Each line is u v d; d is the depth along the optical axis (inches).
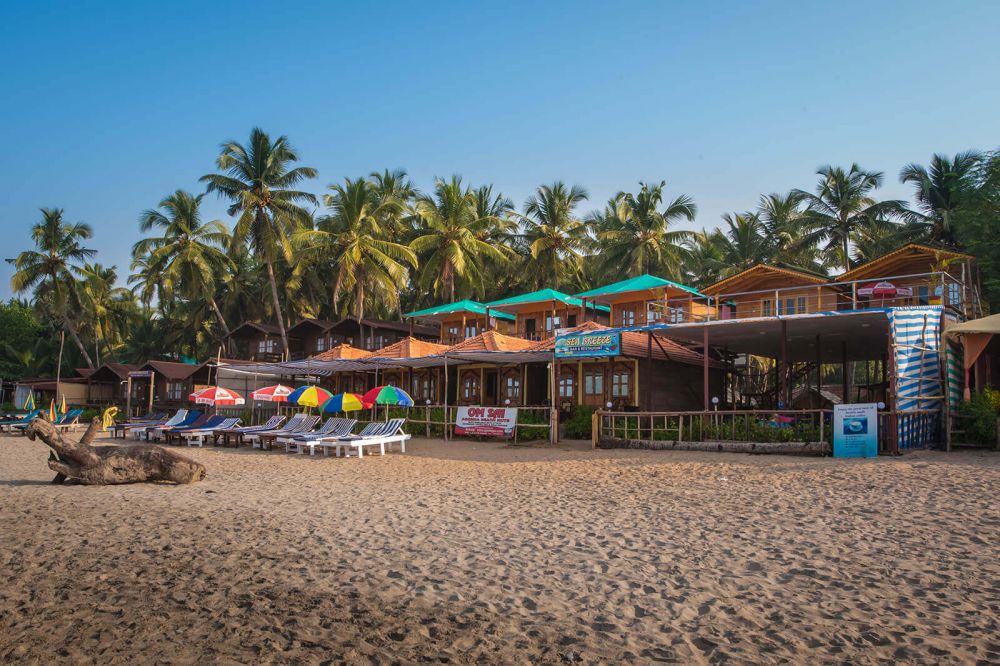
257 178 1656.0
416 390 1438.2
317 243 1711.4
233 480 616.7
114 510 455.5
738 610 245.1
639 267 1798.7
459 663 207.2
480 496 509.4
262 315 2306.8
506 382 1274.6
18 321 2554.1
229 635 230.1
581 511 437.1
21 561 322.7
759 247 1894.7
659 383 1104.8
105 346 2733.8
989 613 232.2
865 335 941.2
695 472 578.9
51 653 215.6
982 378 847.1
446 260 1715.1
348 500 496.1
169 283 1813.5
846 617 234.1
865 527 360.2
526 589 276.5
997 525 349.7
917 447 679.1
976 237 1215.6
